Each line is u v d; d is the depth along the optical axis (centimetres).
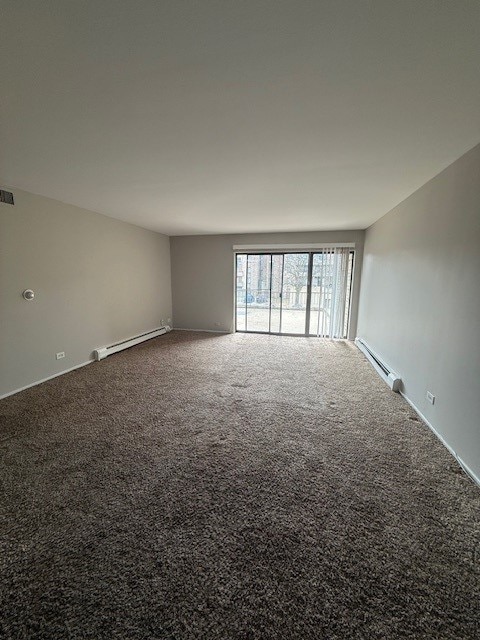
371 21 102
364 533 151
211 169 249
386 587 124
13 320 319
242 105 156
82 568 132
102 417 274
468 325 203
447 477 194
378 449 226
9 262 311
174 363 439
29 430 250
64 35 108
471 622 111
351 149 210
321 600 119
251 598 120
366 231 536
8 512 163
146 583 126
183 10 98
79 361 419
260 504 170
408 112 162
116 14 100
